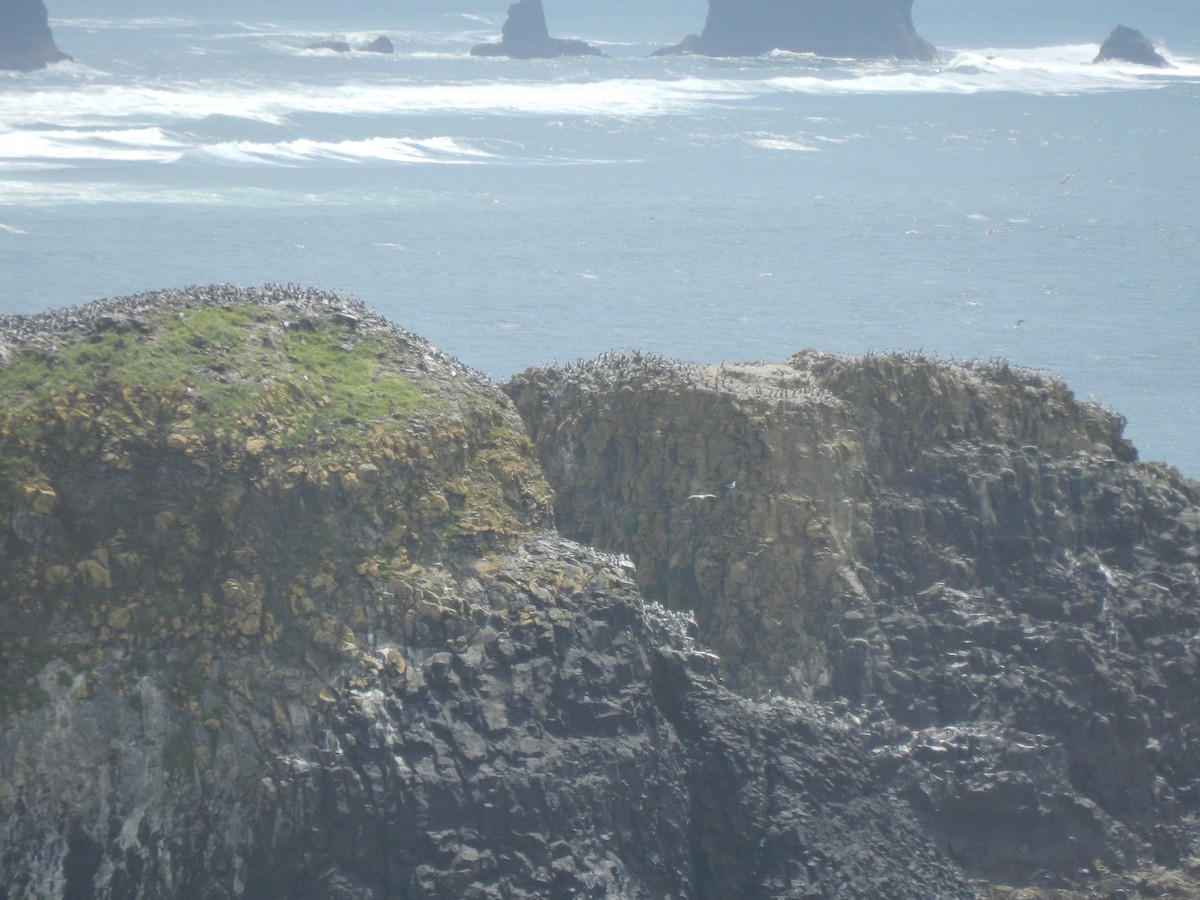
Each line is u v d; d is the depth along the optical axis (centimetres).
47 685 19988
